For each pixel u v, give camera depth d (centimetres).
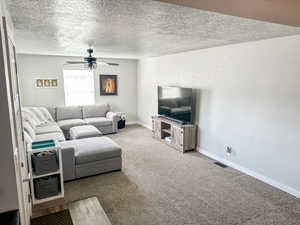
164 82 583
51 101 632
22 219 164
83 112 645
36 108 559
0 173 141
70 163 332
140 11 181
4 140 139
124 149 485
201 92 451
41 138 423
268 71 316
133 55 578
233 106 379
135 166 396
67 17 201
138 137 583
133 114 765
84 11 183
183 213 260
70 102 666
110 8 173
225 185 327
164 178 350
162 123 539
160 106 562
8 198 145
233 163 390
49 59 611
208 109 437
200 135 466
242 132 367
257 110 338
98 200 286
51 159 264
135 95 758
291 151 296
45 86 617
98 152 352
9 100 141
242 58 354
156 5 164
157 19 206
